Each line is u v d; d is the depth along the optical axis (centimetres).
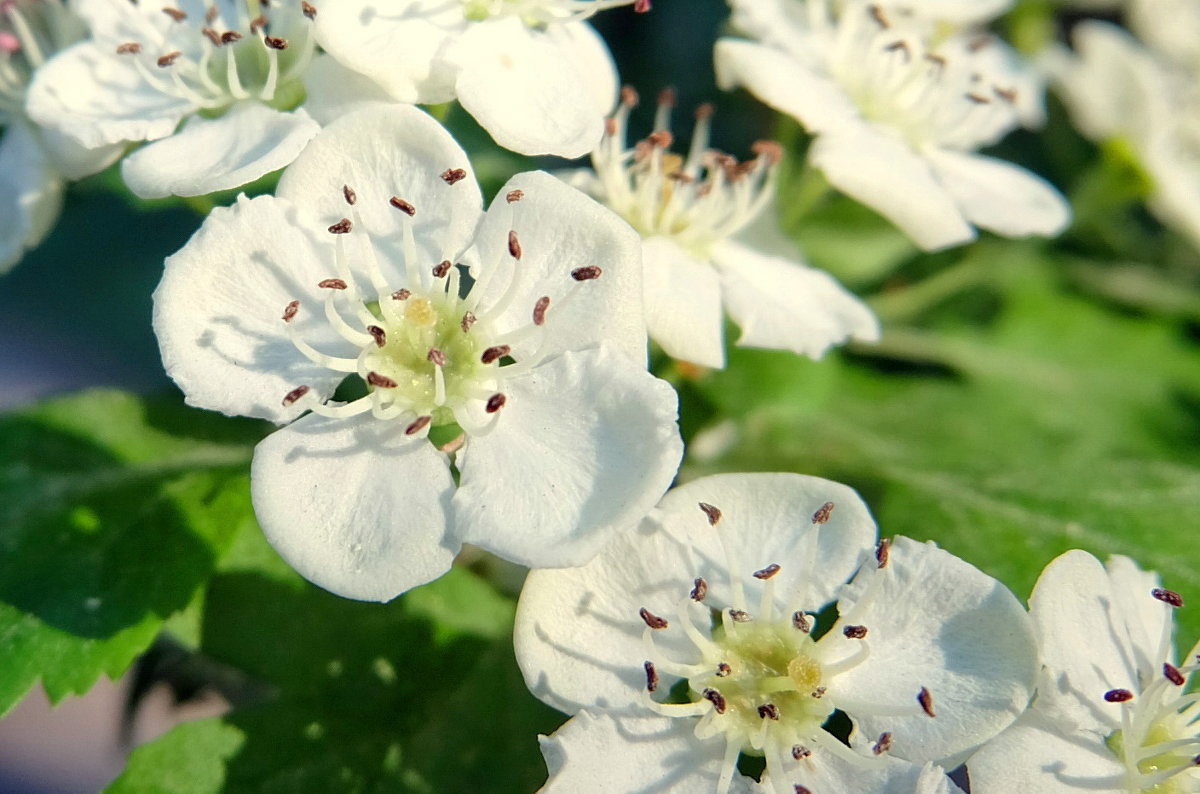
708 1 14
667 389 10
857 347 13
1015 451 12
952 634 10
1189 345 13
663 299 11
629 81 13
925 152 12
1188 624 11
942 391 12
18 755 17
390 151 10
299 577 11
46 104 11
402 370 10
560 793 10
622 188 11
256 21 11
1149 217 14
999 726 10
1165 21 14
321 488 10
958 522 11
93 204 13
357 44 10
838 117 11
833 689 10
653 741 10
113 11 11
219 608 11
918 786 10
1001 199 12
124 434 11
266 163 10
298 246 10
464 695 11
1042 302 13
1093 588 10
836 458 12
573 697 10
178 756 11
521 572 11
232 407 10
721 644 10
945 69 12
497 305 10
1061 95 13
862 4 12
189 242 10
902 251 13
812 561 10
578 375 10
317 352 10
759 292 11
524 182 10
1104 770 10
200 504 11
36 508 11
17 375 17
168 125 11
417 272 10
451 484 10
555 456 10
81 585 11
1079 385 13
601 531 10
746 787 10
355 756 11
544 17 11
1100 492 11
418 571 10
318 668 11
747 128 13
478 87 11
